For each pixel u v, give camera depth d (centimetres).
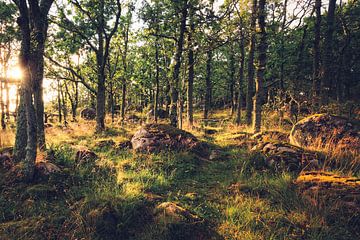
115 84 2361
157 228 436
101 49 1736
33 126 578
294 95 1559
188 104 1664
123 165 746
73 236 422
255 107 1166
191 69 1631
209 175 709
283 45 2130
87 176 642
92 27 1581
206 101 2998
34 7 635
